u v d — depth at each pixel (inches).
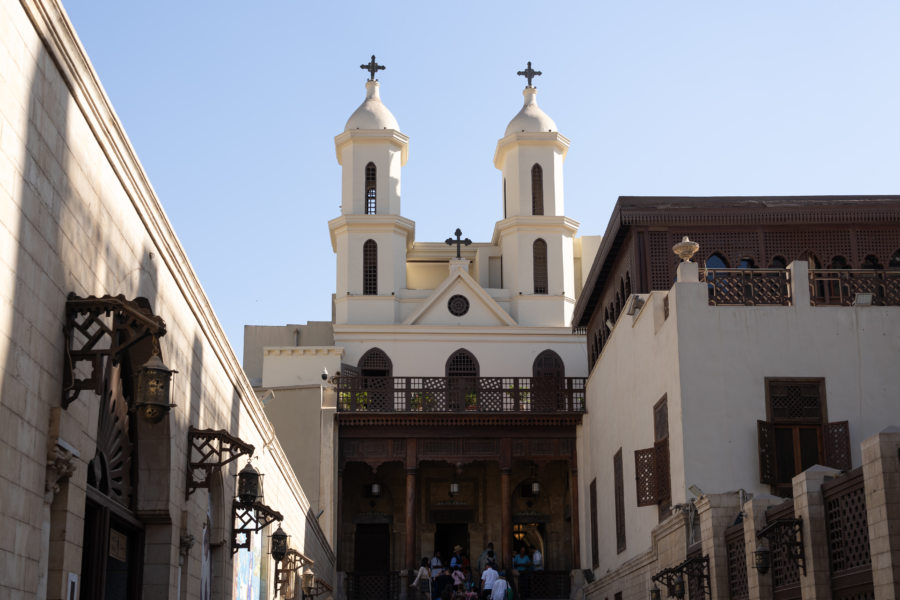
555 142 1633.9
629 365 948.6
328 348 1427.2
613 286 1053.8
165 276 439.2
